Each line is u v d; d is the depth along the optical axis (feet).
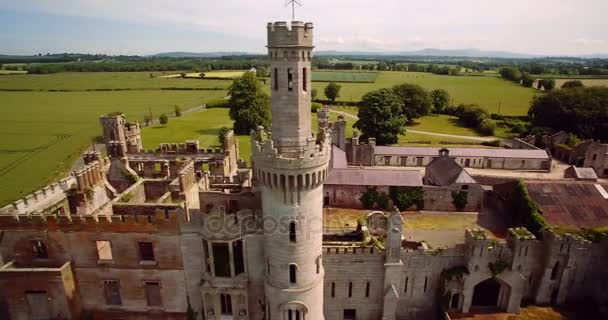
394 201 291.79
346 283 179.42
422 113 647.56
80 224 159.74
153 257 169.58
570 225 219.41
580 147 399.44
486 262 177.37
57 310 164.04
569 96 511.40
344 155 341.82
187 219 157.99
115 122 226.38
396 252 170.71
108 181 230.27
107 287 172.86
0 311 186.19
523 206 240.73
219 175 253.24
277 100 132.77
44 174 377.71
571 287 188.24
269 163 134.10
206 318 172.76
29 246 163.43
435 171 327.47
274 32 123.85
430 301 188.14
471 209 290.76
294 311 156.66
